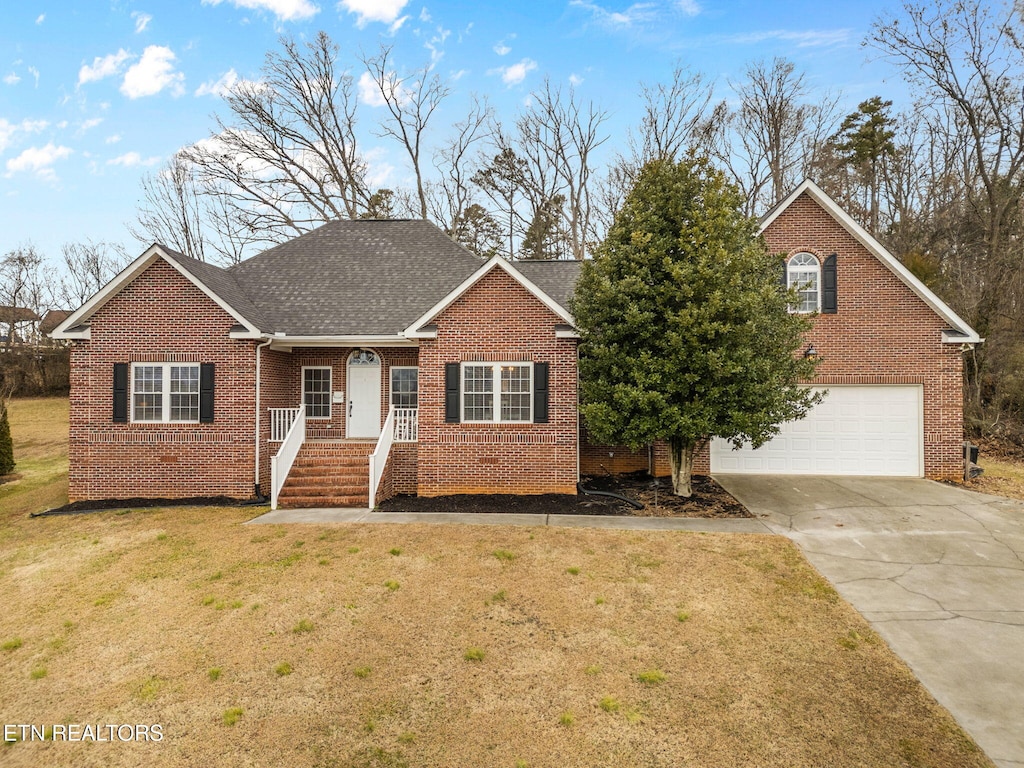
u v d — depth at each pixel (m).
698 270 10.80
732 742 4.63
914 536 9.91
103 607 7.39
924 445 14.77
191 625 6.83
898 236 30.05
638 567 8.52
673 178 11.71
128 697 5.41
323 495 12.80
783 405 11.28
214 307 13.35
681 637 6.40
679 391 11.12
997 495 12.89
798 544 9.49
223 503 12.77
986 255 24.33
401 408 14.75
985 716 4.94
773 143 32.50
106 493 13.33
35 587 8.15
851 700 5.19
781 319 11.71
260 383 13.59
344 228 18.75
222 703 5.28
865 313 14.98
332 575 8.32
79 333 13.33
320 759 4.52
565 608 7.16
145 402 13.41
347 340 14.05
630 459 15.31
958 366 14.62
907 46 24.03
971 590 7.63
